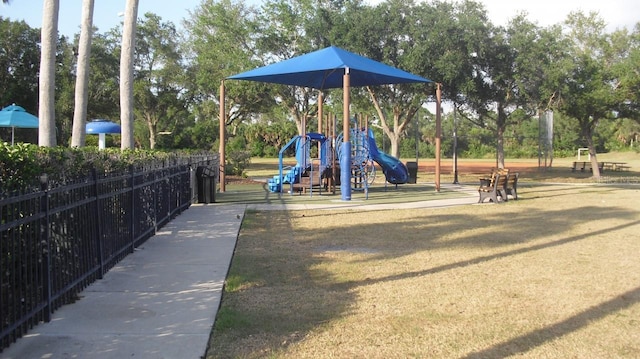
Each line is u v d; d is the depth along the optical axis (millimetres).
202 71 35812
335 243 10039
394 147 31797
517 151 64125
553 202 17453
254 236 10734
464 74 26828
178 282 7098
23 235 5094
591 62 29844
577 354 4832
